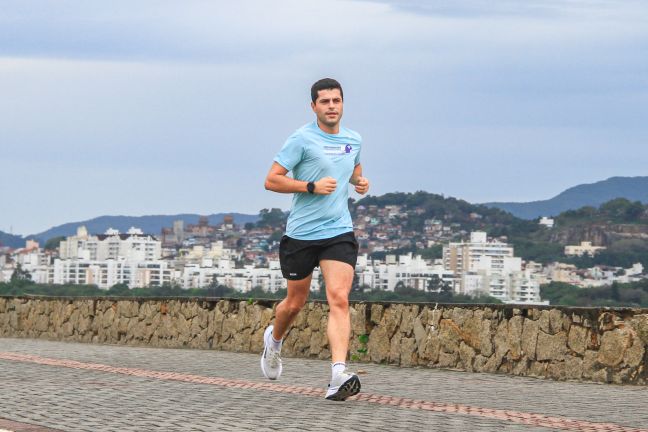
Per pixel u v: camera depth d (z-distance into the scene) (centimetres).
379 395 1377
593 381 1608
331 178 1328
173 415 1148
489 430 1058
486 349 1758
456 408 1238
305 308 2077
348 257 1342
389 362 1908
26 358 1928
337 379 1284
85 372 1636
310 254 1350
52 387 1413
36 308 2922
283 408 1212
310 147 1337
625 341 1583
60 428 1062
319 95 1339
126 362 1856
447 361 1814
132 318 2559
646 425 1130
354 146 1359
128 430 1045
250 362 1881
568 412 1225
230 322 2261
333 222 1342
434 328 1839
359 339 1962
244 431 1038
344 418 1133
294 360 1995
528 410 1238
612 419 1170
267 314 2162
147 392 1360
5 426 1074
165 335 2448
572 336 1644
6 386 1424
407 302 1886
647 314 1566
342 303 1328
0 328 3066
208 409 1198
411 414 1172
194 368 1742
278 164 1338
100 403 1248
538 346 1688
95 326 2683
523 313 1714
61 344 2519
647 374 1559
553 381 1620
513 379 1644
